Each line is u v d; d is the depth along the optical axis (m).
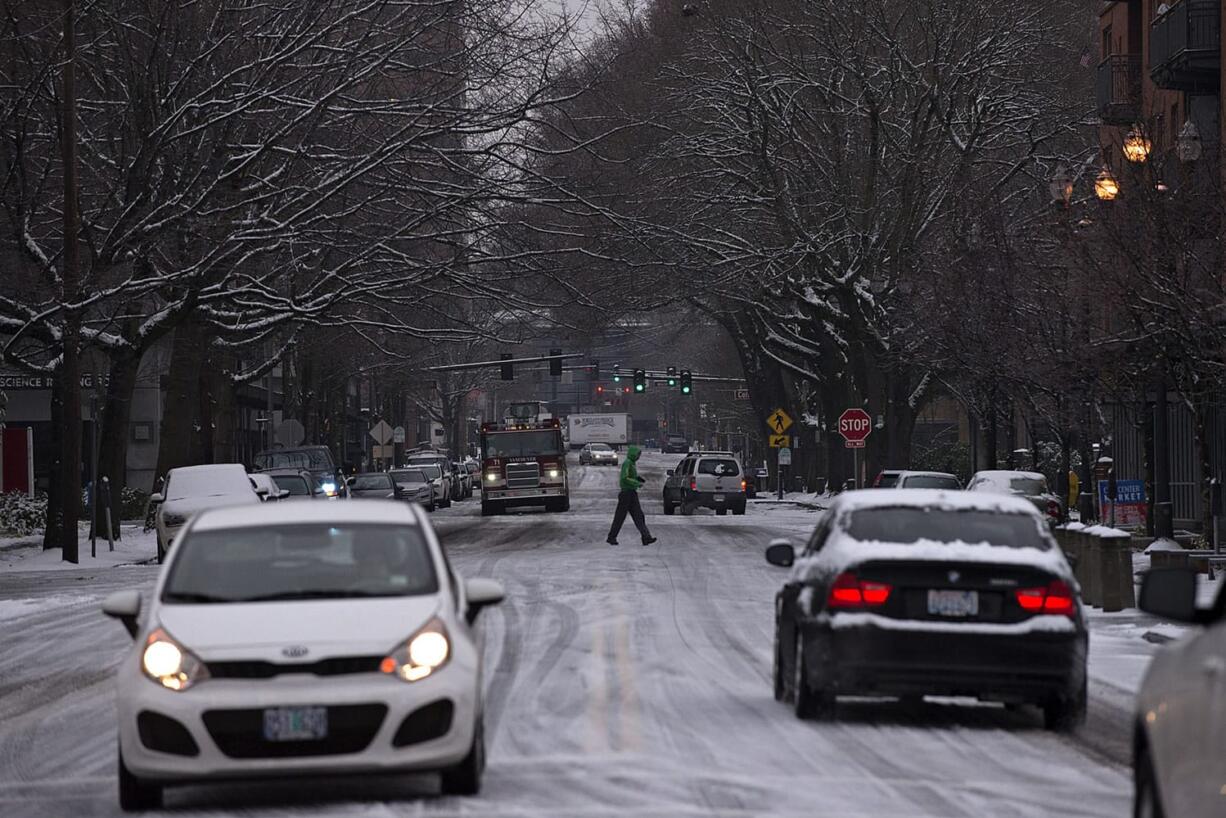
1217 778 17.64
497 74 122.88
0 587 96.38
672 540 129.25
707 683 49.44
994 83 166.75
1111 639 61.75
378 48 120.25
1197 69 131.12
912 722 42.44
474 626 36.28
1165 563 73.94
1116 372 107.12
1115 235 93.94
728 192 173.50
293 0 121.62
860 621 39.47
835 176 166.62
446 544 125.75
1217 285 91.56
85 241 119.12
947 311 133.50
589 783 33.56
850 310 167.50
